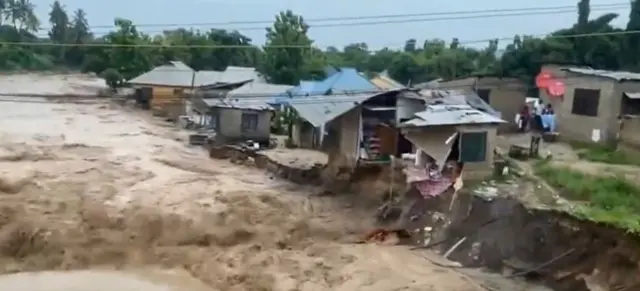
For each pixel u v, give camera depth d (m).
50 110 66.31
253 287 23.44
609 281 20.31
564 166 28.23
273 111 48.75
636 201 23.28
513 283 22.45
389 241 27.73
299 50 61.50
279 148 45.06
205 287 24.02
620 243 20.53
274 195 33.81
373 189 32.31
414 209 29.11
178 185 36.03
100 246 27.22
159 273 25.30
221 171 40.16
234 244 27.84
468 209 26.36
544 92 39.28
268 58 63.69
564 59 43.62
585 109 33.59
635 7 43.03
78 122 59.03
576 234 22.00
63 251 26.56
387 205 30.25
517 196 25.20
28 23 92.62
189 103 61.75
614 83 31.61
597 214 21.91
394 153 31.66
